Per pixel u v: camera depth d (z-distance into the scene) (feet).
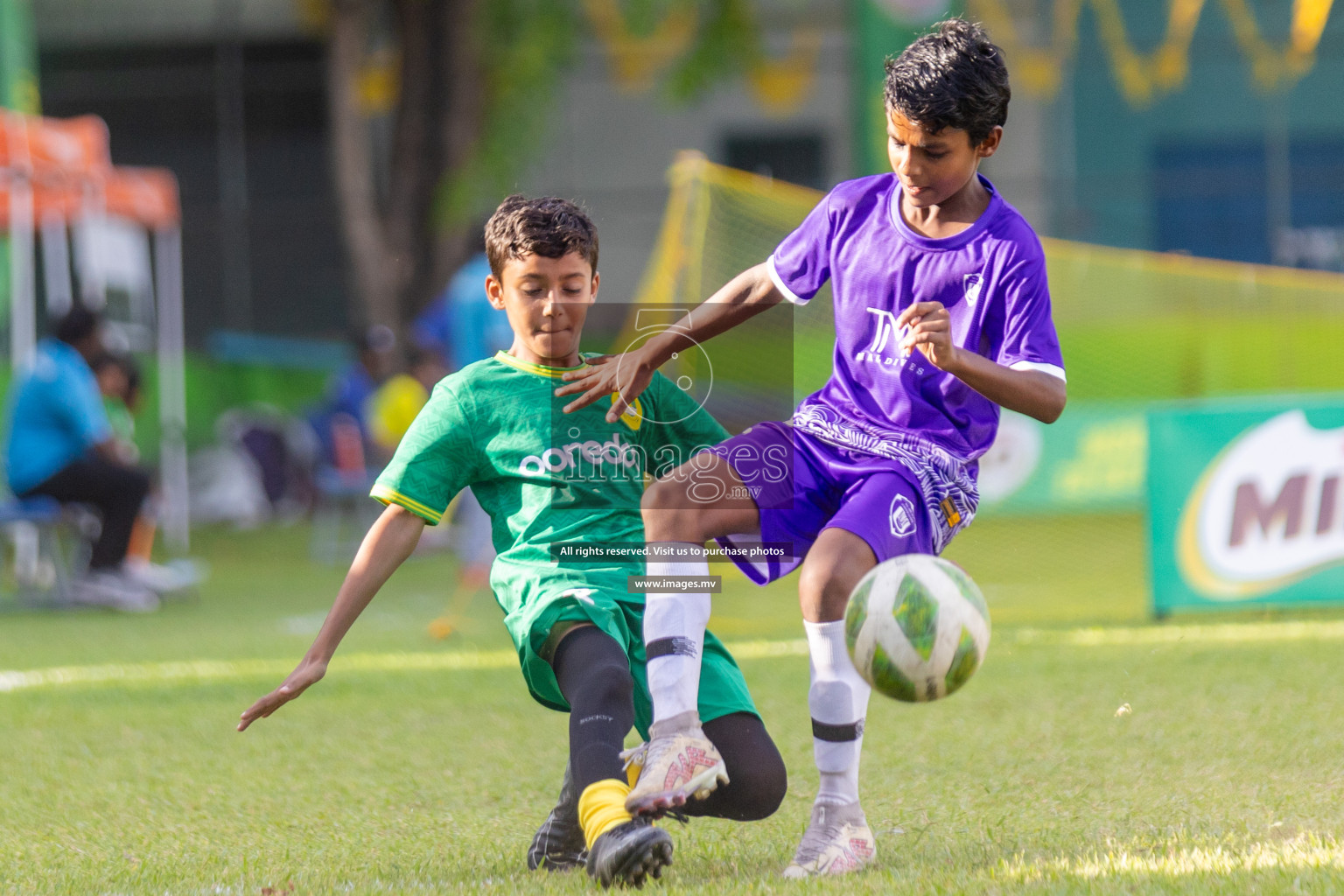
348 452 147.43
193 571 120.78
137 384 115.14
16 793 44.29
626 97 218.38
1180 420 80.53
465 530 86.69
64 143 120.67
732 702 31.81
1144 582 90.12
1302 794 37.47
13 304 120.98
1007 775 41.81
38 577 112.47
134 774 47.14
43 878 32.73
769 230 97.50
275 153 218.79
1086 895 26.18
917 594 29.09
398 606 103.19
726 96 215.31
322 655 31.04
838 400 34.09
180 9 217.77
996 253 32.12
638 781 28.32
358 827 38.09
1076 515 104.17
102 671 73.92
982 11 192.34
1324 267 187.21
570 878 30.25
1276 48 193.26
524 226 32.22
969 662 29.35
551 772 45.65
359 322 198.29
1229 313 121.29
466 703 60.39
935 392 32.78
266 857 34.68
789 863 32.04
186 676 71.36
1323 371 119.96
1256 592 79.77
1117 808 36.83
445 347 146.51
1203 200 189.88
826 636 30.81
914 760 44.83
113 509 105.19
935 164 30.89
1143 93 194.39
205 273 197.77
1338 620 76.84
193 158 219.41
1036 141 195.52
